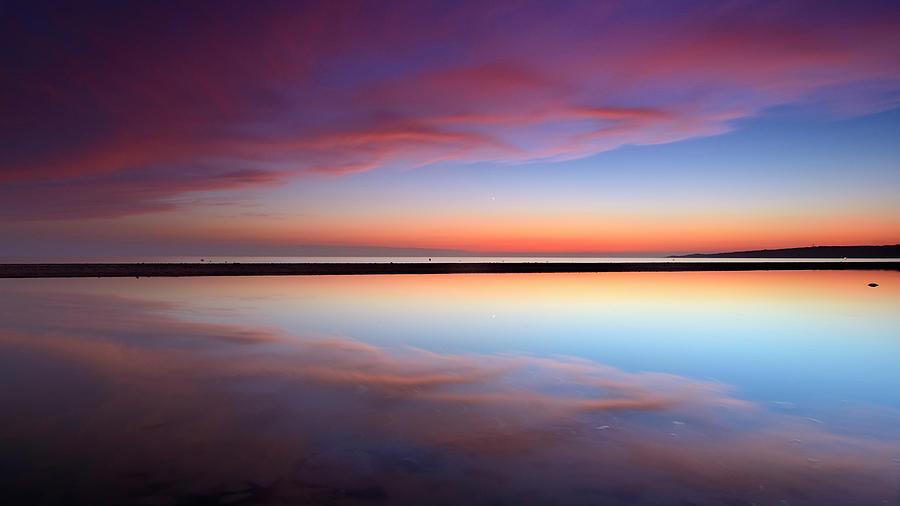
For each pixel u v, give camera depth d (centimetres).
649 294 2466
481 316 1622
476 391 804
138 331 1284
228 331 1298
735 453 577
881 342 1236
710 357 1067
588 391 812
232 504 446
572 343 1202
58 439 585
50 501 444
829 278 3991
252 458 543
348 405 725
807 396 801
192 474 503
